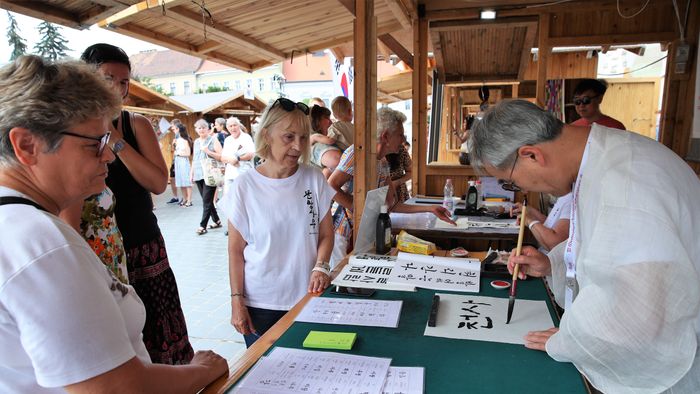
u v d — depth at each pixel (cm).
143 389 75
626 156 98
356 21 224
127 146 164
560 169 109
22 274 66
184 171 881
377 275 172
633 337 88
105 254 145
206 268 470
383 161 276
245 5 271
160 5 243
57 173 76
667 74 375
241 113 1421
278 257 178
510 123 109
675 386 100
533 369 108
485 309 143
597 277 94
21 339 67
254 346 123
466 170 400
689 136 368
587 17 378
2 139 71
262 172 184
